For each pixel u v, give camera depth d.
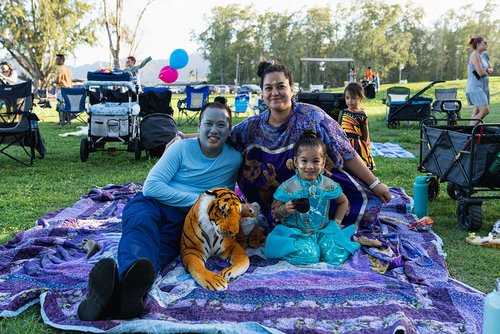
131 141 8.06
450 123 6.45
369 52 75.50
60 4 37.53
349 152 3.80
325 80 77.25
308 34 77.69
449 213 4.77
